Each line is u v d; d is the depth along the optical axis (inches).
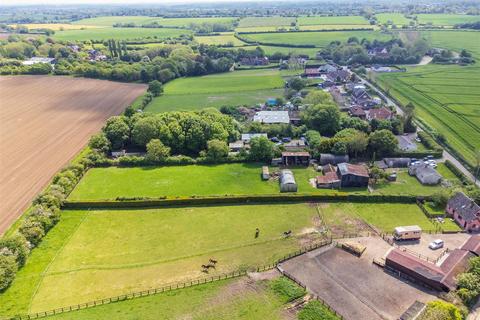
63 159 4717.0
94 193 3932.1
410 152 4638.3
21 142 5241.1
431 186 4008.4
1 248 2817.4
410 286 2603.3
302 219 3462.1
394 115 5782.5
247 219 3474.4
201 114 5324.8
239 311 2374.5
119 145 4980.3
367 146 4650.6
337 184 3996.1
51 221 3336.6
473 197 3548.2
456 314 2171.5
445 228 3292.3
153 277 2753.4
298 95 7086.6
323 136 5315.0
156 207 3686.0
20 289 2642.7
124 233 3289.9
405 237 3120.1
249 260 2918.3
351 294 2532.0
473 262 2605.8
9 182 4188.0
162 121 4906.5
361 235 3208.7
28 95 7495.1
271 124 5570.9
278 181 4153.5
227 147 4690.0
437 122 5659.5
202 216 3533.5
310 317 2309.3
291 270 2778.1
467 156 4557.1
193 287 2625.5
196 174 4343.0
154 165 4596.5
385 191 3914.9
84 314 2381.9
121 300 2511.1
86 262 2928.2
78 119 6122.1
